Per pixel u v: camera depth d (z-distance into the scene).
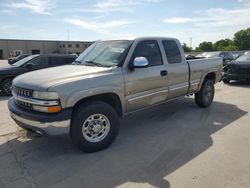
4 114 6.71
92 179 3.41
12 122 5.92
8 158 4.08
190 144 4.47
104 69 4.36
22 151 4.33
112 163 3.84
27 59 10.60
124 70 4.53
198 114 6.36
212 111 6.63
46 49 77.94
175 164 3.76
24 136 4.99
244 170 3.54
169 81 5.49
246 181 3.27
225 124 5.54
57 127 3.76
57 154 4.19
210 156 3.98
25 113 3.91
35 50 76.25
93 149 4.18
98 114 4.16
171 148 4.32
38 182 3.38
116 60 4.62
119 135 5.00
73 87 3.84
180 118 6.03
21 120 4.05
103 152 4.22
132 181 3.34
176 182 3.29
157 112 6.59
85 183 3.32
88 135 4.14
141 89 4.84
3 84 9.73
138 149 4.32
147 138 4.80
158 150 4.26
